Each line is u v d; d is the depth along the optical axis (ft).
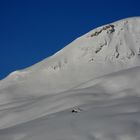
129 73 293.64
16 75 578.25
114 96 259.19
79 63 573.33
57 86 520.01
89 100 249.34
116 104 194.59
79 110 189.78
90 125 153.07
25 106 285.84
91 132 146.92
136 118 156.66
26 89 512.22
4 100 464.65
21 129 166.09
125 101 204.95
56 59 600.80
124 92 263.70
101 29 625.00
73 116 172.35
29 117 247.70
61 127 155.63
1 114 273.33
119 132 144.56
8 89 513.04
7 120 254.06
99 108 185.68
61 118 171.63
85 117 166.30
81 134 145.89
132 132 143.64
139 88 267.80
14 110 275.80
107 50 583.58
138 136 140.67
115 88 277.44
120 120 155.43
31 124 172.86
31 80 551.18
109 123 152.97
